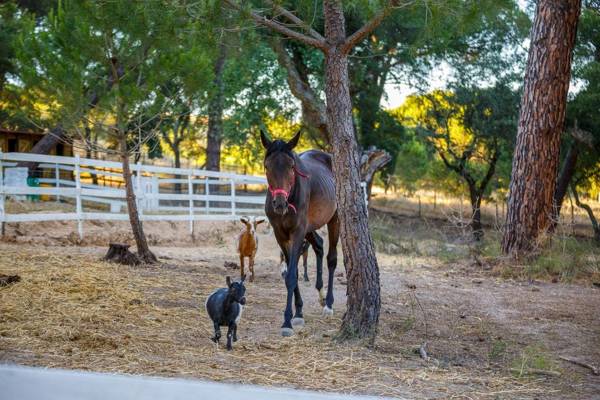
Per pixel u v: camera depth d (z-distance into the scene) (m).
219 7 7.25
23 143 23.09
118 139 12.36
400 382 6.03
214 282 10.82
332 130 7.65
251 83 25.47
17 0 22.92
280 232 8.31
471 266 13.70
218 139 27.55
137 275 10.62
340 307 9.57
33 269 10.04
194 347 6.77
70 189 14.68
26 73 11.50
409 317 9.12
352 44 7.59
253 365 6.20
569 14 13.72
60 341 6.55
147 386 1.87
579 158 27.09
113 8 8.51
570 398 6.07
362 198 7.62
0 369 1.88
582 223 30.84
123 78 11.84
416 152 44.53
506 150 32.31
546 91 13.78
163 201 28.69
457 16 7.22
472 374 6.66
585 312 9.98
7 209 15.80
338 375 6.07
